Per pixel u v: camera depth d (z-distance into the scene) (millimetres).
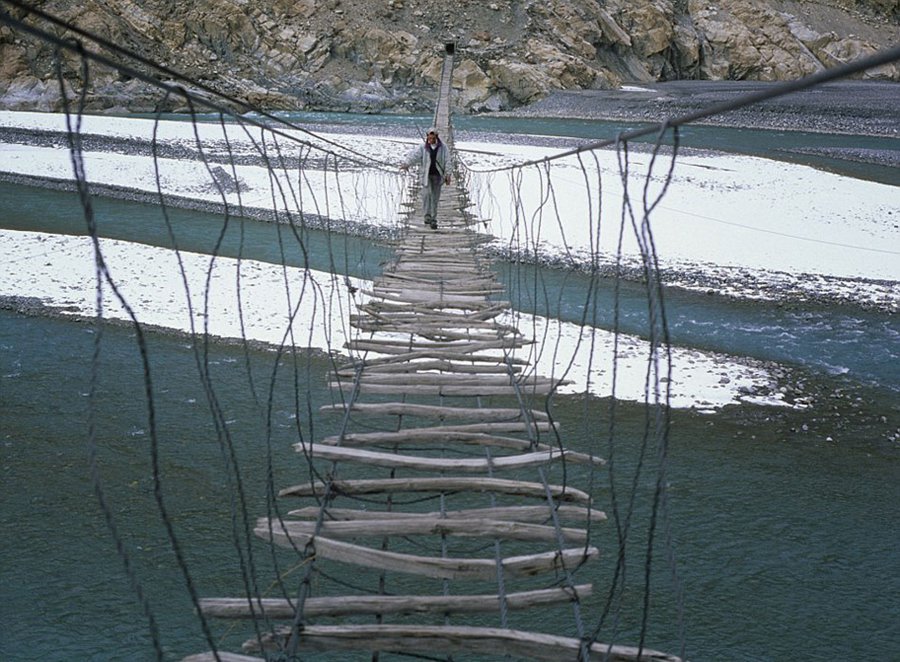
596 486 8508
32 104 48344
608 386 10859
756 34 74812
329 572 7035
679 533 7758
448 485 4047
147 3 56062
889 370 12680
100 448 9031
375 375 5902
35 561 7027
